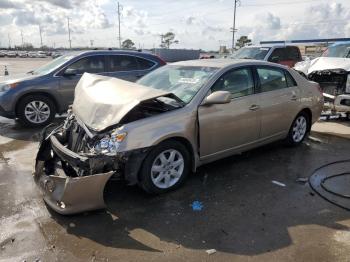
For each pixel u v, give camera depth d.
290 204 4.23
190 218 3.89
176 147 4.42
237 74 5.15
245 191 4.58
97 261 3.16
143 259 3.19
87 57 8.59
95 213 3.97
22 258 3.19
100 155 3.81
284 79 5.96
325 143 6.79
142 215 3.95
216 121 4.75
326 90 8.59
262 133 5.56
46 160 4.66
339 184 4.81
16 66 34.81
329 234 3.59
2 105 7.87
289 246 3.38
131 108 3.94
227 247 3.37
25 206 4.14
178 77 5.19
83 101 4.62
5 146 6.62
